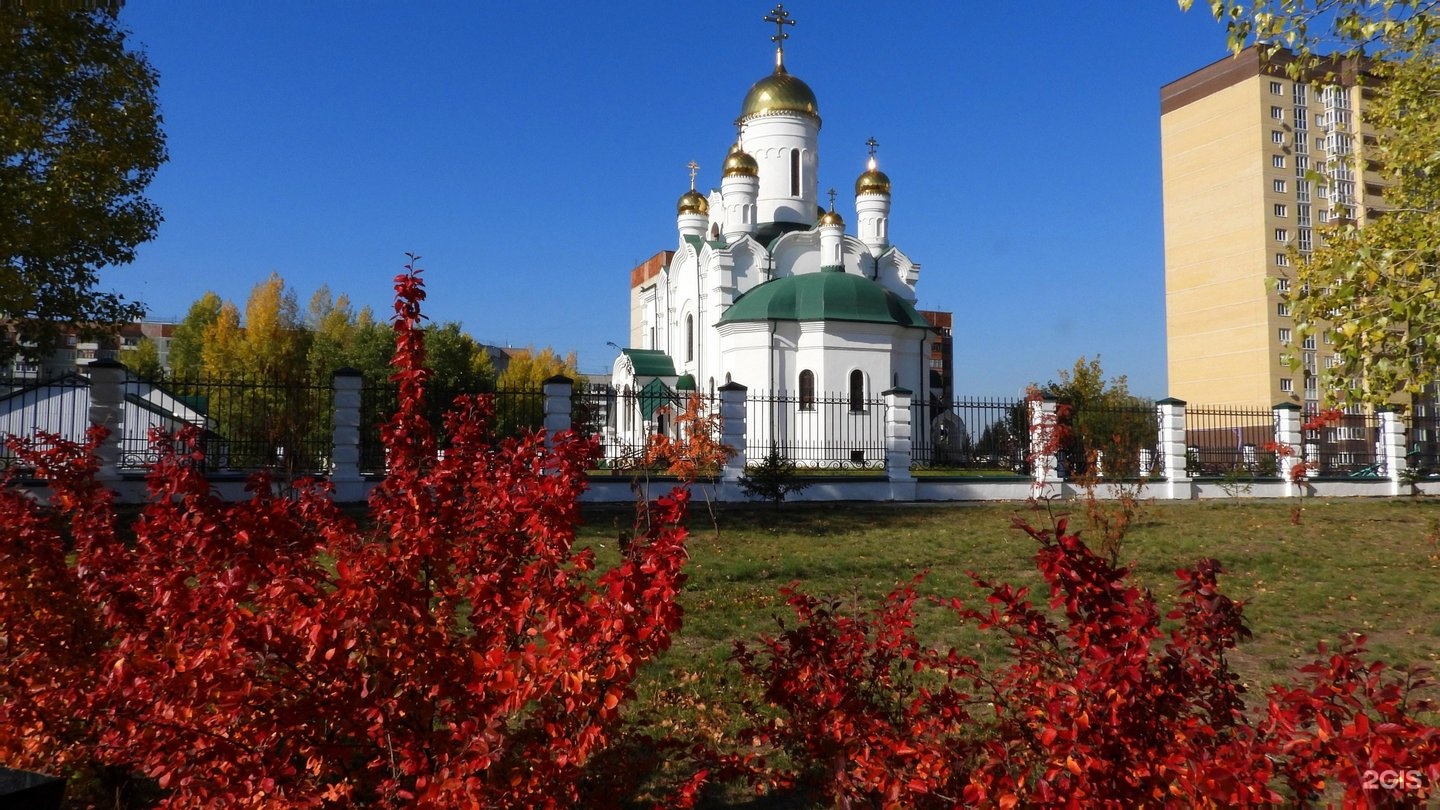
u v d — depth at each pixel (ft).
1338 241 46.39
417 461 15.75
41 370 94.63
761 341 116.78
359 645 13.15
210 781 13.03
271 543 14.34
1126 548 50.29
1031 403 76.64
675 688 25.79
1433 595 38.99
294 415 50.96
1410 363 27.86
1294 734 10.82
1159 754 12.00
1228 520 62.75
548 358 267.18
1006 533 54.70
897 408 70.95
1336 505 73.10
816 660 16.34
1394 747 9.79
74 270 65.31
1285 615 35.53
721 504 65.16
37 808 13.21
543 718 13.79
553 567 13.98
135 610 14.58
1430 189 44.68
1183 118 201.57
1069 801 11.57
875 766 14.79
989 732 21.81
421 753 13.34
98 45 60.54
